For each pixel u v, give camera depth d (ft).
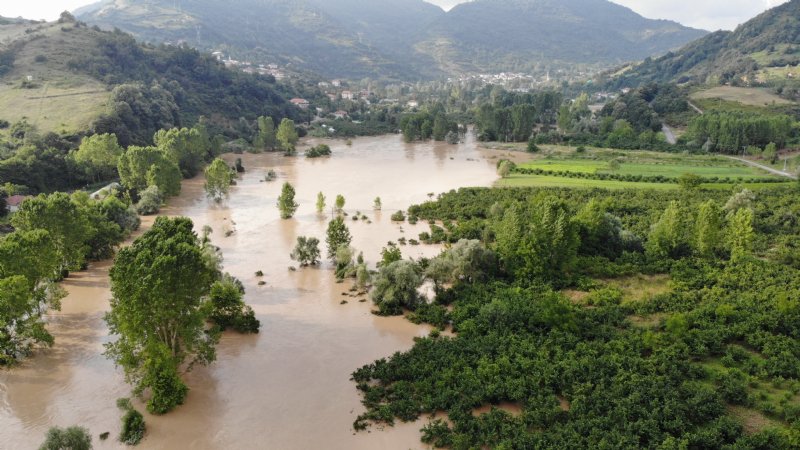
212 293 211.41
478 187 442.91
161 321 166.71
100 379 179.32
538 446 140.46
